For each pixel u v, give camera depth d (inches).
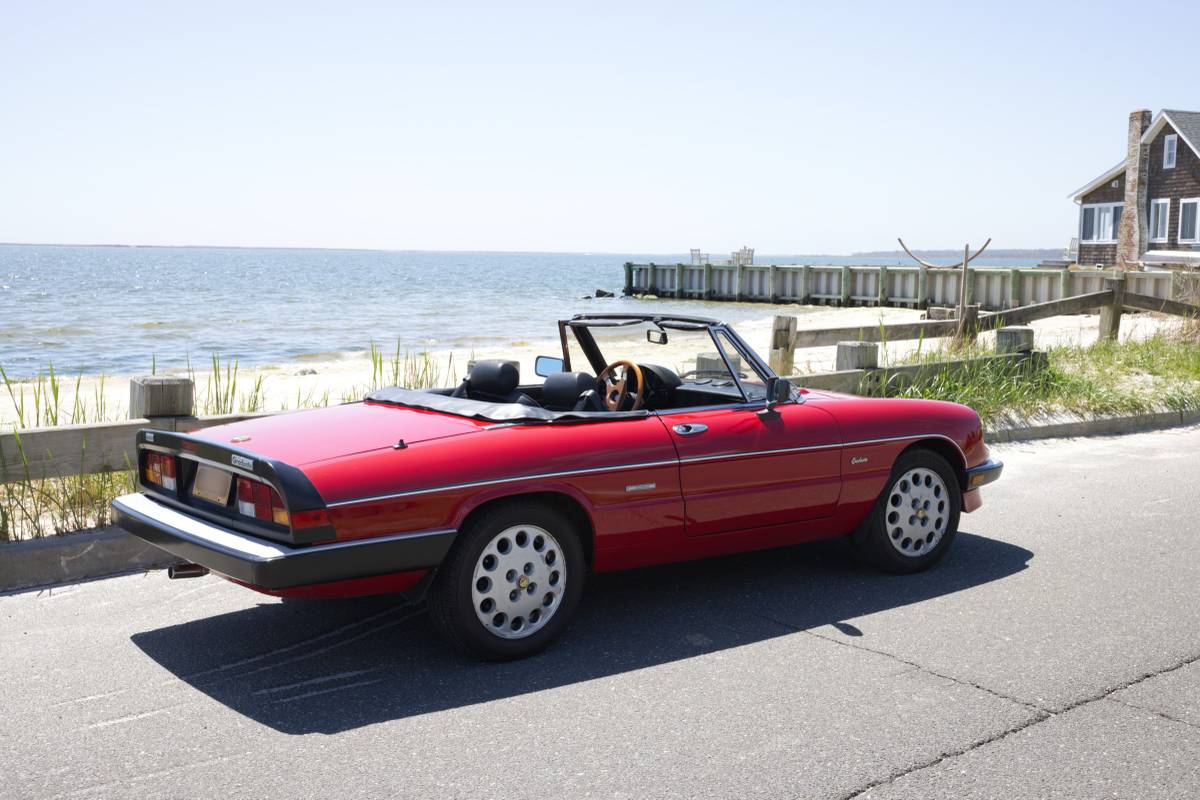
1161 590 209.8
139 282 3442.4
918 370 382.3
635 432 182.9
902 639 181.0
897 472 216.7
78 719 146.4
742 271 1984.5
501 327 1269.7
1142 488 308.8
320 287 3002.0
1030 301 1350.9
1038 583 214.8
